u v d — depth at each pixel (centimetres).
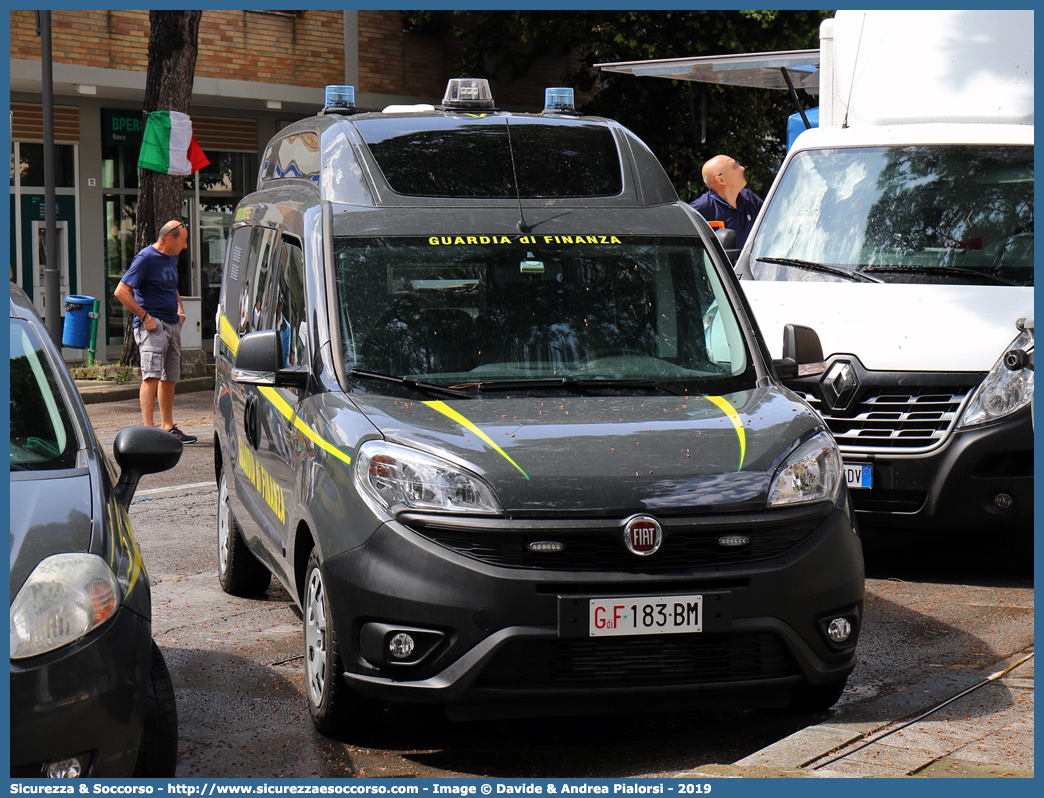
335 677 659
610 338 771
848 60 1323
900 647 835
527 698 622
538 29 3609
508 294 777
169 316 1881
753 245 1238
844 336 1066
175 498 1493
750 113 3881
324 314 760
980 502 1003
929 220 1164
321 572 662
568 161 876
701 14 3578
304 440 731
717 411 714
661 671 632
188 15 2767
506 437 661
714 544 637
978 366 1012
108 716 505
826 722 691
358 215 812
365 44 3619
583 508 621
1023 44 1246
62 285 3288
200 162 2867
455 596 614
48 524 536
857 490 1042
